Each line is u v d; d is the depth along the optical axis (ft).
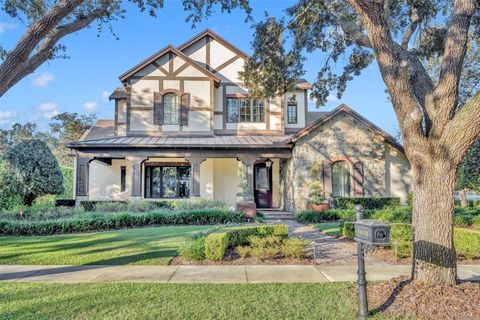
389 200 51.21
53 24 24.98
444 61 17.28
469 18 17.31
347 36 36.29
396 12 32.58
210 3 33.76
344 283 19.49
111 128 70.33
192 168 54.44
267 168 64.28
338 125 54.03
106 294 17.47
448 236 17.01
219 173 63.46
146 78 60.85
